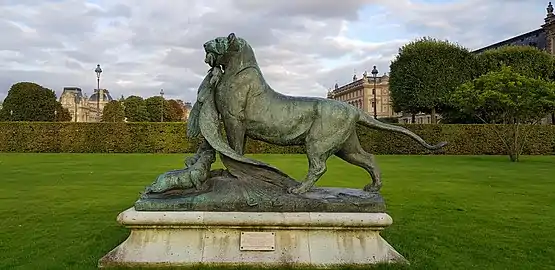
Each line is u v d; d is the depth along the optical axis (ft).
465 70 112.47
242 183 15.55
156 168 52.60
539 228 22.53
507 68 72.79
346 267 14.46
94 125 90.53
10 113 184.85
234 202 14.89
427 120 180.34
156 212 14.65
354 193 16.17
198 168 15.51
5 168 52.37
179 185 15.35
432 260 16.61
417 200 30.89
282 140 15.98
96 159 67.77
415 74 114.11
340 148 16.38
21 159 67.51
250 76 15.75
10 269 15.58
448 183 40.09
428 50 114.52
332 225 14.70
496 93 68.64
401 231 21.72
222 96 15.80
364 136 90.17
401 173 48.93
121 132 90.38
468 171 51.80
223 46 15.52
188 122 16.75
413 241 19.70
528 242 19.79
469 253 17.93
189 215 14.53
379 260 14.73
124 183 39.04
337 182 39.06
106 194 33.04
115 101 231.30
